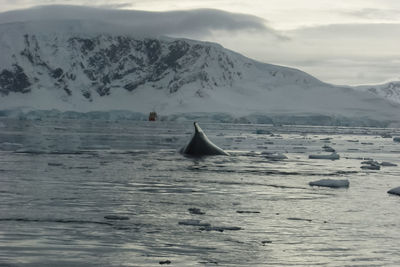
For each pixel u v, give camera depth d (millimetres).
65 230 13633
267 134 110438
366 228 14680
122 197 19016
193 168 30312
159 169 29234
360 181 25922
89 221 14766
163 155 39594
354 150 57125
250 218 15727
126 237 13062
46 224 14250
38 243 12336
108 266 10828
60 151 40344
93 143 54031
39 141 54562
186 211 16609
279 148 55719
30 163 30438
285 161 37562
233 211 16812
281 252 12078
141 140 64250
